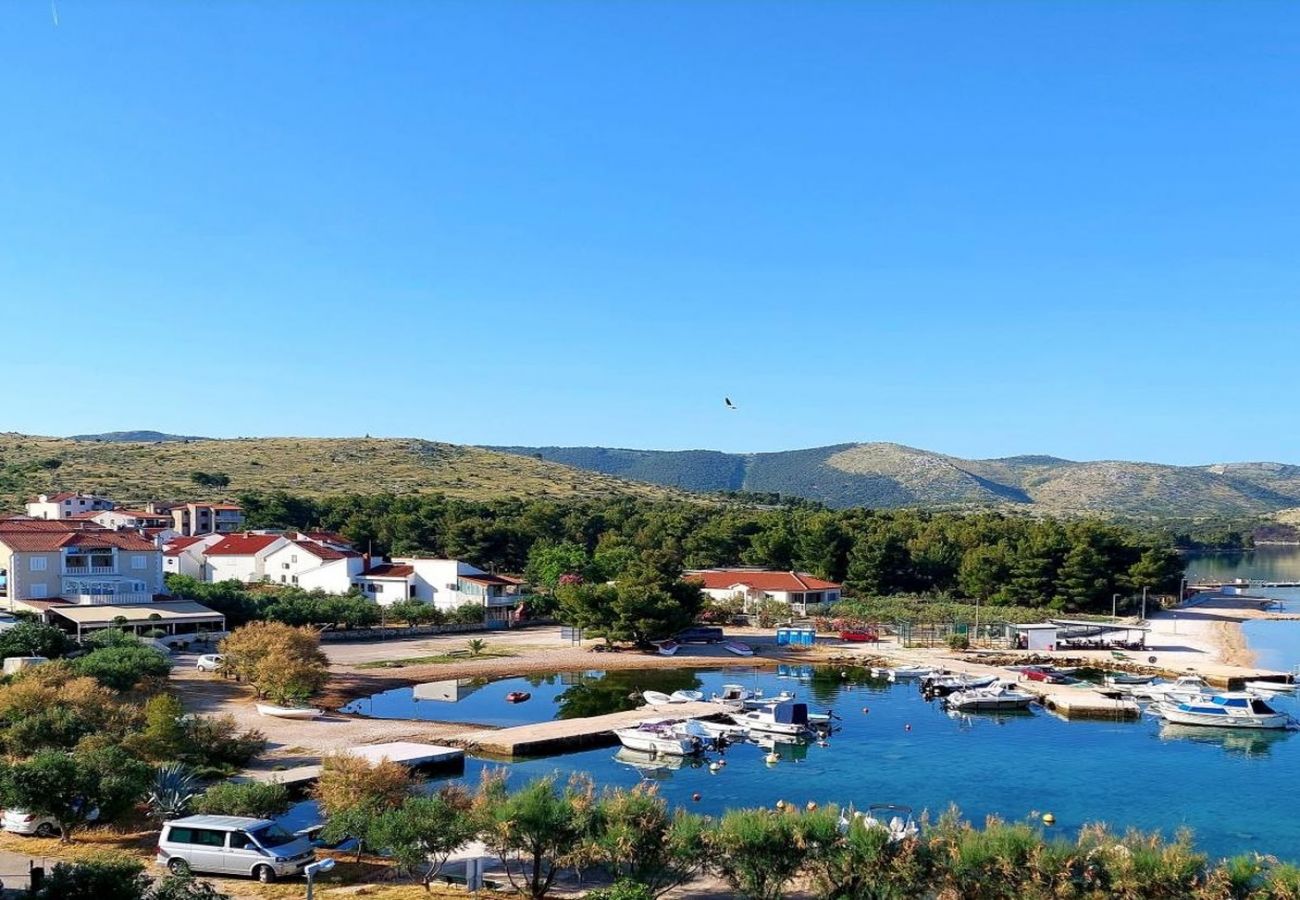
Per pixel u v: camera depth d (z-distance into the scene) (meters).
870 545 160.25
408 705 80.88
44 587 99.81
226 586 119.12
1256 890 31.78
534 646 112.88
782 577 154.25
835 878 34.66
